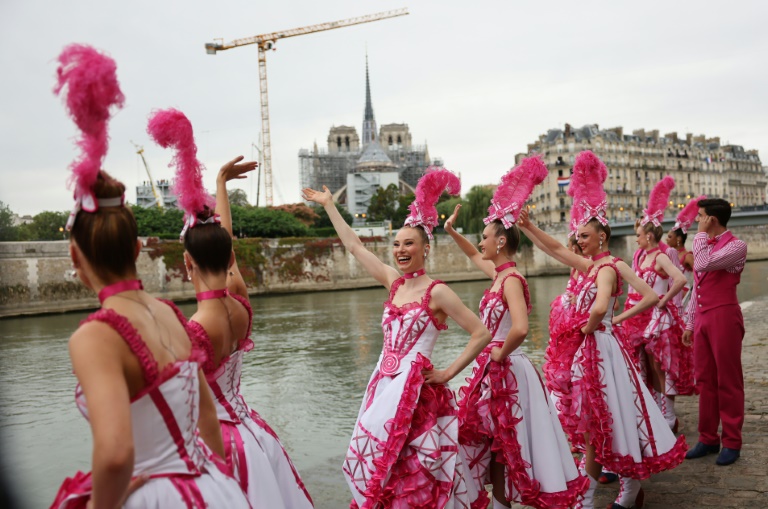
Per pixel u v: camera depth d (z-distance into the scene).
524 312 4.78
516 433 4.66
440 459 4.19
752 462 6.00
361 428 4.30
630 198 116.00
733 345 6.01
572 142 108.12
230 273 3.68
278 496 3.24
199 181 3.23
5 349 27.30
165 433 2.32
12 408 15.55
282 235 77.12
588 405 5.14
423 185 4.63
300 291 66.81
